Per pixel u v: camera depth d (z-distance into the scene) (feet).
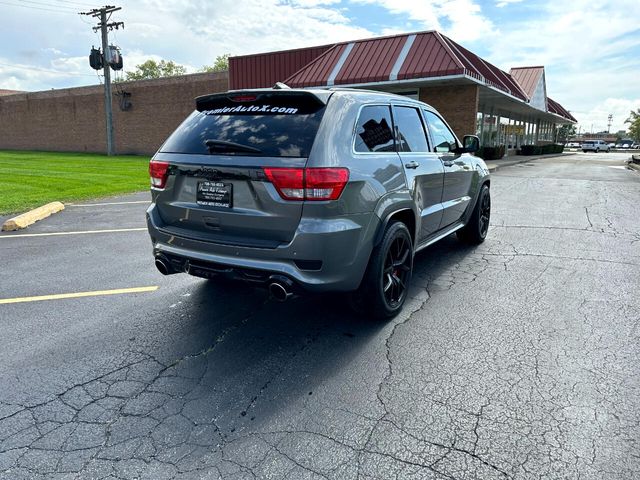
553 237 21.67
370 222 10.96
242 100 11.50
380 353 10.65
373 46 62.49
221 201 10.59
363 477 6.88
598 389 9.05
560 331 11.62
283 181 9.66
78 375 9.77
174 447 7.55
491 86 62.08
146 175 51.80
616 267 16.83
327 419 8.26
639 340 11.09
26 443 7.64
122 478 6.89
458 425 8.05
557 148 146.00
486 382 9.36
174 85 103.55
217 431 7.96
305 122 10.36
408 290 13.99
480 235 20.33
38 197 34.04
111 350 10.87
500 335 11.44
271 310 13.25
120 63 100.27
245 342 11.28
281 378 9.64
